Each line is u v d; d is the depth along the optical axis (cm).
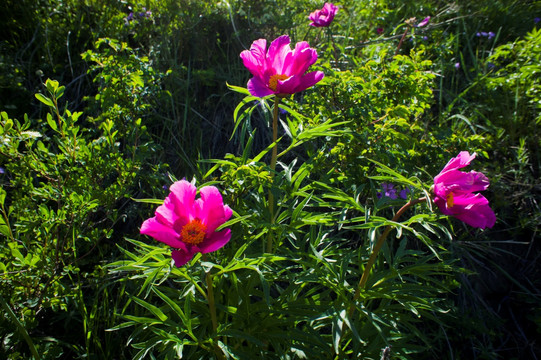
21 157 254
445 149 330
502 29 520
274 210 258
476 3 535
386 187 311
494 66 466
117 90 313
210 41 452
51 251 262
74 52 445
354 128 302
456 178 187
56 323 295
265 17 438
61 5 439
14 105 398
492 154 411
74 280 302
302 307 228
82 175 269
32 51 443
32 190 260
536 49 434
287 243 327
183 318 202
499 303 357
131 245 329
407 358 241
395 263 231
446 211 189
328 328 310
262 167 233
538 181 386
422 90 330
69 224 261
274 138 239
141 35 435
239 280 233
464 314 339
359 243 350
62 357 285
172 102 397
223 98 421
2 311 245
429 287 229
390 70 327
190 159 389
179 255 176
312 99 320
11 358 237
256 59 226
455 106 444
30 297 257
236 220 183
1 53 423
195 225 182
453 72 466
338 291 219
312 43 462
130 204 347
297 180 244
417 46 470
